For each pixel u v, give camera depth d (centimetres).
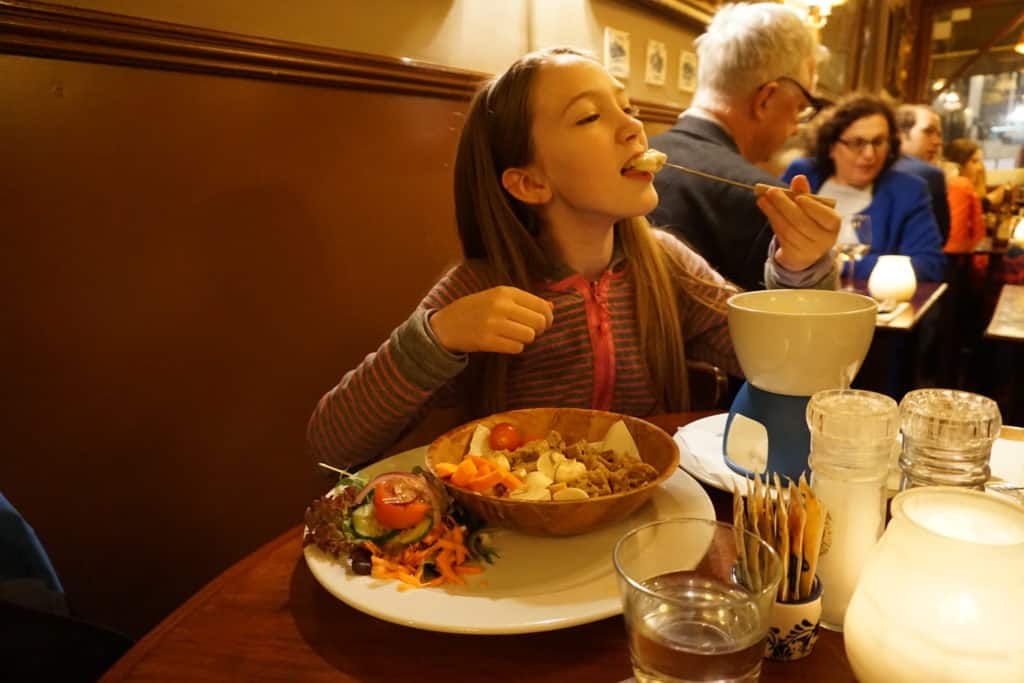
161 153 124
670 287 122
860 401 53
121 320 123
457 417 128
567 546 63
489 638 54
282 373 151
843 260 222
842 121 264
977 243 362
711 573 46
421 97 169
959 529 43
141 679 50
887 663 40
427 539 60
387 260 169
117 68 116
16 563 64
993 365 313
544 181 108
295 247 148
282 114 141
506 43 194
